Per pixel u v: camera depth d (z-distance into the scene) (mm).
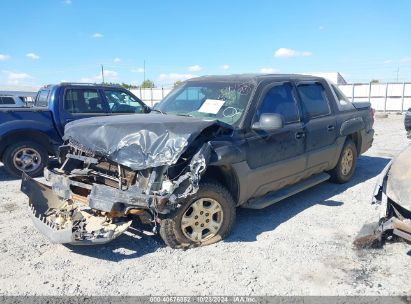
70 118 7977
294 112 5387
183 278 3600
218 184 4301
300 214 5270
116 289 3428
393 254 4047
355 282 3516
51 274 3689
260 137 4668
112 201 3666
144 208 3793
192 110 5082
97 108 8453
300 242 4359
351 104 6977
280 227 4805
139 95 41438
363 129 7023
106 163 4207
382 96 33938
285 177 5156
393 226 3840
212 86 5312
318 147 5750
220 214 4355
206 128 4137
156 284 3504
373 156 9680
